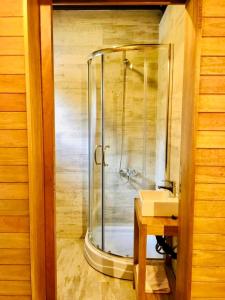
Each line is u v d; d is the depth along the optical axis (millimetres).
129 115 3211
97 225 3143
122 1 1502
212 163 1423
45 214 1621
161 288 2053
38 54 1494
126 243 2850
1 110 1387
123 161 3270
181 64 2146
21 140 1402
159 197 2238
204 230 1457
